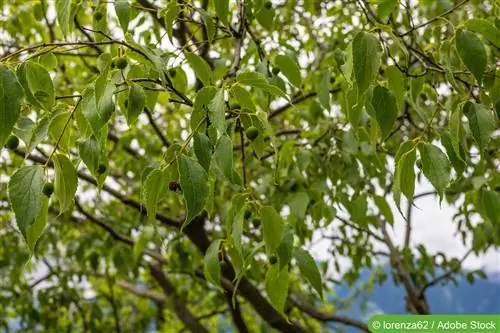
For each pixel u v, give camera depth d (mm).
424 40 3068
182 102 1745
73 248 4957
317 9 3693
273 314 4168
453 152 1797
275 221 1690
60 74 4164
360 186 3168
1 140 1219
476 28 1650
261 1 2375
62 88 4043
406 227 5086
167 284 5684
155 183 1571
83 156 1562
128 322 7574
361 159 2930
